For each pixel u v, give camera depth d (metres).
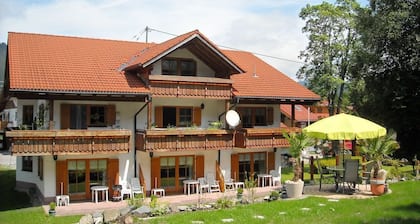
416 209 13.52
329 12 35.84
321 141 39.50
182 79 21.14
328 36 36.59
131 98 20.28
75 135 18.31
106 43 25.50
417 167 24.05
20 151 17.41
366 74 32.50
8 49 21.36
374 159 18.14
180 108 22.89
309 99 24.97
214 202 18.16
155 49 22.52
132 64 21.69
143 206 15.27
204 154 22.98
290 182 17.48
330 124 17.69
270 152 24.94
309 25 37.25
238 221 12.85
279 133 23.41
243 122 24.61
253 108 24.97
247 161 24.55
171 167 22.25
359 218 12.49
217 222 12.75
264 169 25.05
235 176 23.84
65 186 19.64
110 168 20.50
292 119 25.25
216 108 23.81
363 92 34.41
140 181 20.86
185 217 13.63
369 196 16.89
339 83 35.75
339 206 14.84
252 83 24.97
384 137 18.17
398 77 30.14
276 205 15.26
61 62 21.38
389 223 11.70
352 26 34.97
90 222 13.48
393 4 29.73
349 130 17.03
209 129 21.86
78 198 20.02
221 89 22.28
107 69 21.97
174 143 20.67
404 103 31.00
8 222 15.80
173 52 22.36
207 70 23.52
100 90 19.16
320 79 36.22
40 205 19.20
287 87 25.69
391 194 16.66
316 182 21.73
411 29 29.39
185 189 21.92
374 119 32.38
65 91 18.39
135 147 21.22
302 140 18.00
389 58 31.03
